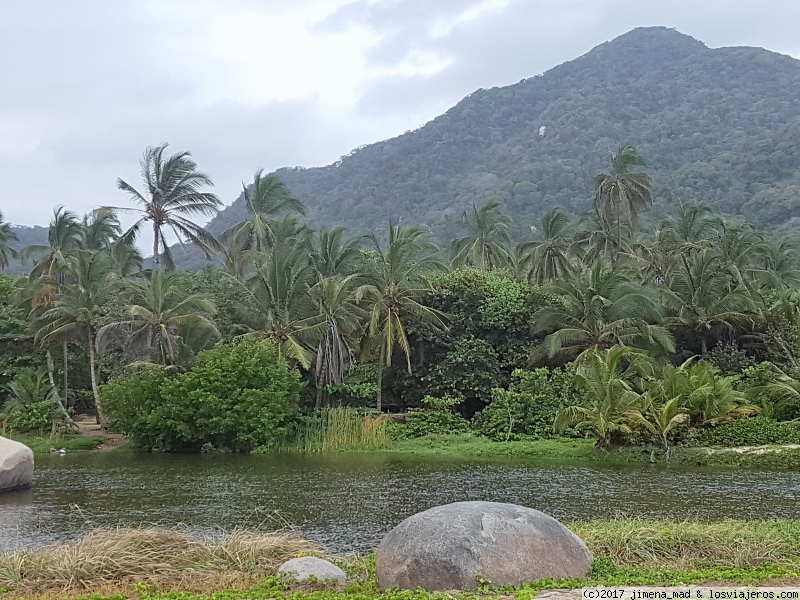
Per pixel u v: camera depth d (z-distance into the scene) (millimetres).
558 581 9156
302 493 20703
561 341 35312
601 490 20891
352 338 37750
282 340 36000
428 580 9164
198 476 24359
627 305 35656
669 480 22859
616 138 134875
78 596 9180
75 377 44438
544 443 30984
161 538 11742
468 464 27344
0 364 41062
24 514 17703
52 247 47250
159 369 33688
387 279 36969
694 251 44875
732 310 37500
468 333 39688
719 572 9773
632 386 32219
